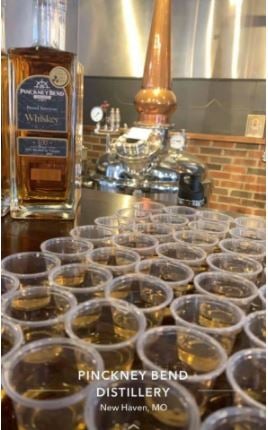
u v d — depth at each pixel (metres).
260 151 2.10
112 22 2.36
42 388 0.25
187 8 2.14
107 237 0.49
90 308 0.32
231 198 2.24
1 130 0.55
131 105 2.45
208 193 1.20
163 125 1.30
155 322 0.33
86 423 0.22
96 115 2.10
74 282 0.38
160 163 1.16
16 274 0.38
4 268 0.40
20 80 0.52
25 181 0.55
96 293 0.35
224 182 2.24
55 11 0.55
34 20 0.54
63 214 0.56
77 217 0.58
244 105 2.12
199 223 0.56
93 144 2.56
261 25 1.99
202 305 0.35
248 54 2.06
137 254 0.44
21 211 0.56
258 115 2.10
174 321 0.33
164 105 1.31
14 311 0.32
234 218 0.60
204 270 0.43
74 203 0.58
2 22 0.55
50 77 0.52
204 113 2.23
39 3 0.54
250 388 0.26
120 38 2.37
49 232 0.51
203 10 2.11
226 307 0.34
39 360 0.27
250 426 0.23
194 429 0.23
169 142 1.34
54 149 0.55
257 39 2.02
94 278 0.39
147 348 0.29
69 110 0.54
